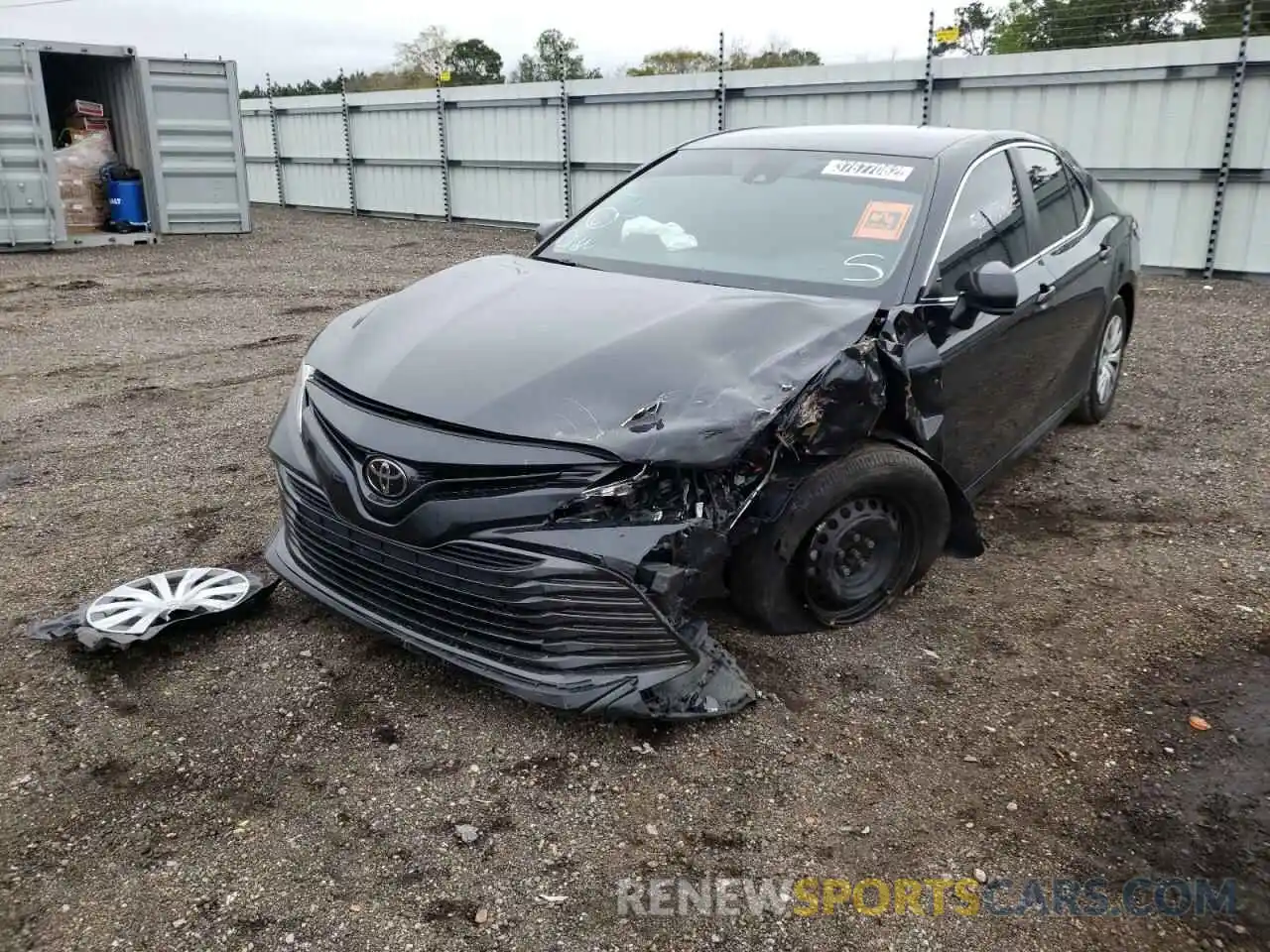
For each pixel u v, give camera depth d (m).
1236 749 3.08
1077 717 3.24
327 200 21.58
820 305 3.50
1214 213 11.14
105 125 15.42
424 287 4.00
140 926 2.35
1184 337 8.59
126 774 2.87
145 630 3.45
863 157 4.39
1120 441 5.98
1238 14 12.40
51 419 6.28
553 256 4.43
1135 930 2.42
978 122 12.39
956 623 3.82
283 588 3.93
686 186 4.59
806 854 2.63
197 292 11.24
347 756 2.97
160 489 5.05
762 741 3.07
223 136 16.25
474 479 2.89
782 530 3.27
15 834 2.62
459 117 18.14
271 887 2.48
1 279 11.88
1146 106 11.25
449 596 3.02
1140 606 3.97
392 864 2.56
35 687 3.27
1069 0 13.71
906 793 2.87
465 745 3.03
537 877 2.54
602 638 2.88
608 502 2.84
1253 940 2.40
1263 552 4.47
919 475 3.55
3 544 4.37
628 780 2.89
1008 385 4.37
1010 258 4.44
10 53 13.52
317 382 3.47
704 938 2.37
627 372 3.02
